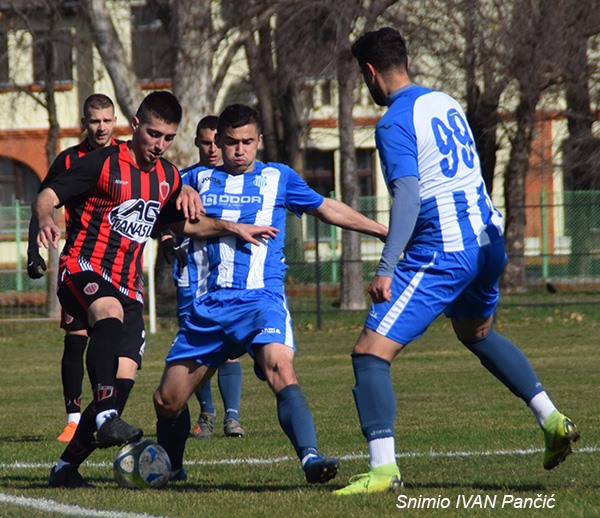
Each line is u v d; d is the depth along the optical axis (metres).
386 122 16.98
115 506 16.22
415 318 16.89
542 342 55.50
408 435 25.52
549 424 17.52
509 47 74.44
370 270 88.44
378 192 113.75
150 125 18.41
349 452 22.98
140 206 18.83
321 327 68.12
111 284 19.31
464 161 17.20
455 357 49.75
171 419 19.19
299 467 21.00
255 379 43.72
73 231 19.12
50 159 83.50
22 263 93.56
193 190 19.00
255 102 106.00
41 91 85.31
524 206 68.19
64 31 80.75
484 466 20.23
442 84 78.81
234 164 19.14
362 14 69.19
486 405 31.75
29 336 68.31
